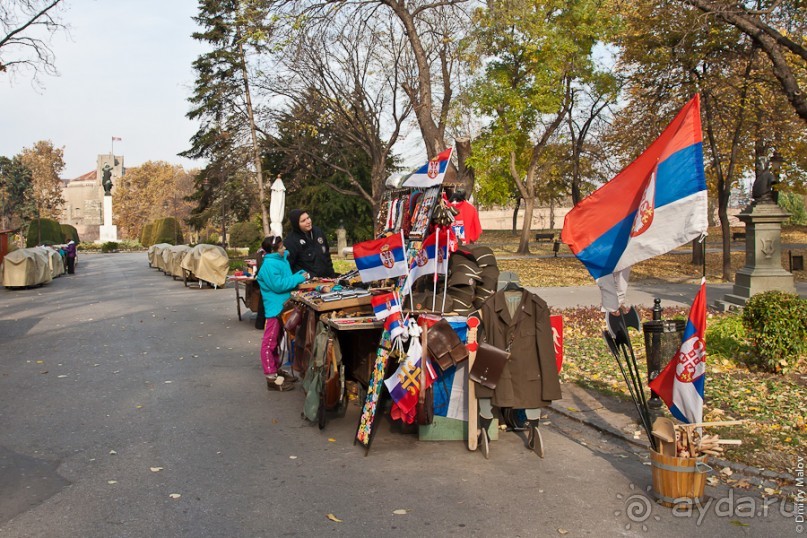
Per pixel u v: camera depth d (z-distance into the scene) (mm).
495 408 5809
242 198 41000
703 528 4121
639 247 4742
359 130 28500
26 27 22375
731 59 18703
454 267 5984
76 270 33625
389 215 7793
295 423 6570
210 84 33938
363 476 5086
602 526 4160
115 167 111625
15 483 4934
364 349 6918
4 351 10625
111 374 8820
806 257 26219
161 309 16172
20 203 74688
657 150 4879
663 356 6215
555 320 6027
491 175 28000
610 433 6047
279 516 4336
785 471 4938
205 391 7887
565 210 70250
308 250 8773
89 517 4320
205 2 33125
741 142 22562
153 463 5391
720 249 32562
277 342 7992
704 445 4555
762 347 7812
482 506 4484
